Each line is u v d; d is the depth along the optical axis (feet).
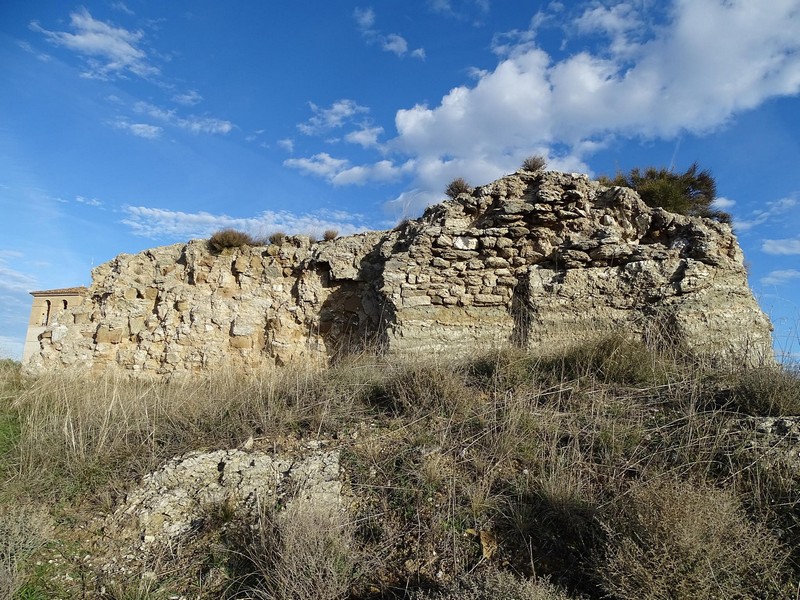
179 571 15.12
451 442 19.15
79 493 18.66
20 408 27.27
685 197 46.26
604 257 32.04
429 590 13.23
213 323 39.96
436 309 33.17
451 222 35.50
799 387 19.95
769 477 15.49
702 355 25.14
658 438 18.44
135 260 44.37
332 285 39.55
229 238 42.04
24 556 15.42
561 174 35.12
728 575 11.98
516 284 33.47
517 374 23.71
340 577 13.74
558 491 15.70
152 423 22.56
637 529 13.07
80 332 42.11
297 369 26.96
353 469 18.19
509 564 14.07
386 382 23.79
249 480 17.83
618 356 23.94
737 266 30.60
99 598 14.37
